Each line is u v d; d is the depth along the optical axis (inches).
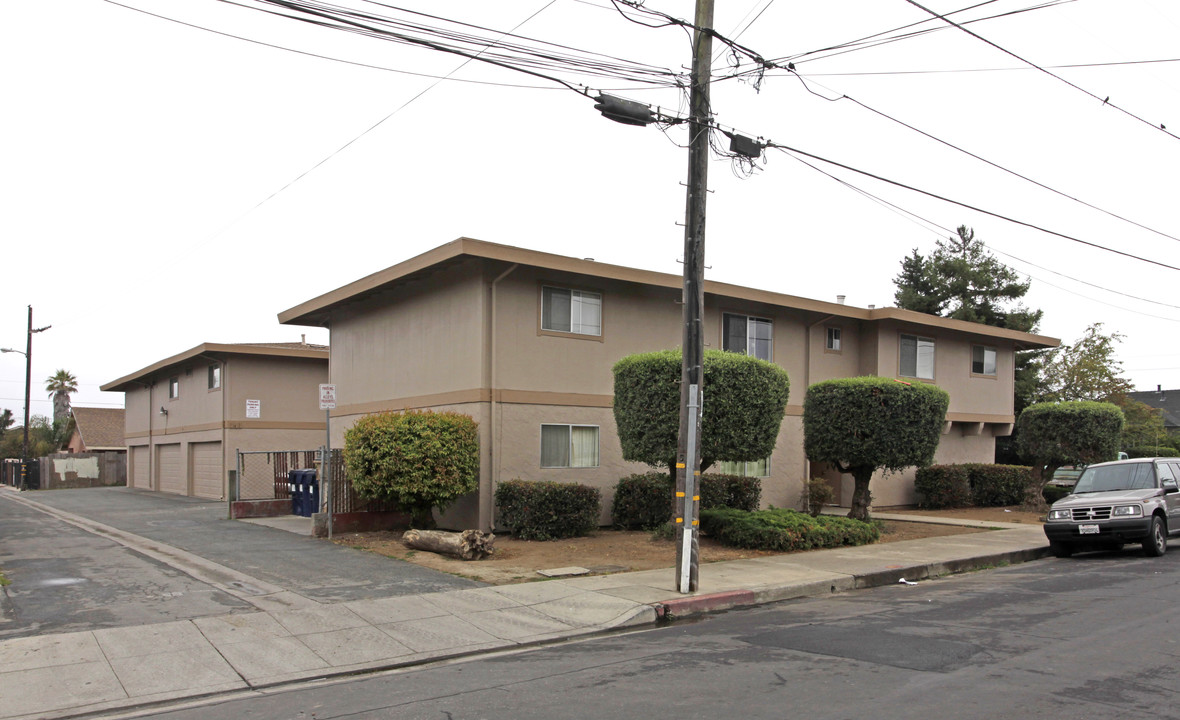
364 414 787.4
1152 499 574.9
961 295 1626.5
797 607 414.0
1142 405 1711.4
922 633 339.0
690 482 424.5
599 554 538.0
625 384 587.5
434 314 684.1
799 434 868.0
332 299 793.6
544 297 663.1
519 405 640.4
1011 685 257.4
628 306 719.7
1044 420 892.0
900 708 235.0
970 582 487.8
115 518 790.5
